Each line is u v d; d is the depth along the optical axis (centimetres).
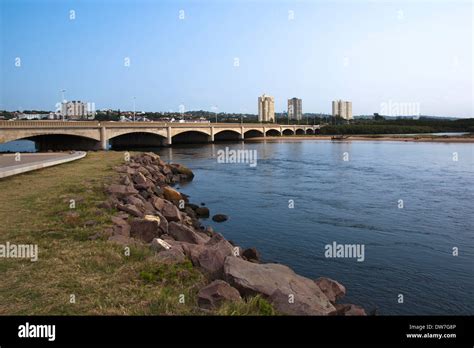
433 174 4581
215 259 1016
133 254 1043
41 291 814
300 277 1009
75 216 1403
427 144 11531
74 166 3291
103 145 7225
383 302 1273
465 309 1220
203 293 792
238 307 744
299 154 7938
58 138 7456
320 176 4453
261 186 3756
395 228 2194
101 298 787
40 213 1491
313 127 19062
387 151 8725
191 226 2069
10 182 2253
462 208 2711
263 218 2459
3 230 1258
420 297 1313
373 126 19038
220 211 2683
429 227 2212
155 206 2045
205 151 8625
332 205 2839
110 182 2334
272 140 14338
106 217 1430
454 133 19162
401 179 4172
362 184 3831
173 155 7512
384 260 1677
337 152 8488
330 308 874
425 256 1730
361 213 2572
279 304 811
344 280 1458
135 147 9888
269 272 951
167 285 866
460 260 1678
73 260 988
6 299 779
